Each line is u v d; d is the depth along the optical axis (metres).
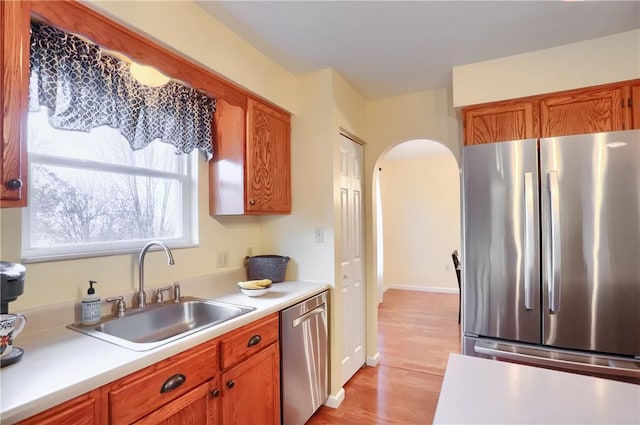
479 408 0.83
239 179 2.05
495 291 1.92
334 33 1.93
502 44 2.07
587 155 1.73
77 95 1.36
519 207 1.87
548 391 0.91
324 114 2.39
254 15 1.75
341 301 2.47
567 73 2.07
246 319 1.57
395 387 2.56
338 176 2.45
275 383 1.78
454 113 2.71
